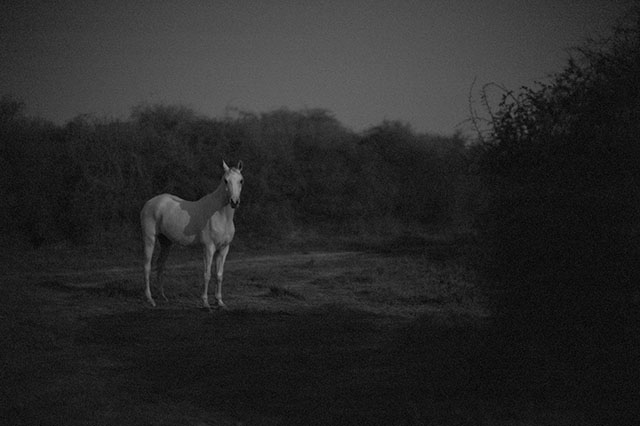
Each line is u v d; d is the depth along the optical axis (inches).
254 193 944.9
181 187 866.1
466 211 258.1
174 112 982.4
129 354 282.2
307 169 1061.8
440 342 284.4
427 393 215.2
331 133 1187.3
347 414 197.5
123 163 832.9
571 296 211.9
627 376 195.3
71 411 201.5
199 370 252.1
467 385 216.7
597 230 206.5
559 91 235.9
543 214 212.7
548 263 215.5
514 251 220.4
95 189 784.9
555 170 221.8
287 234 939.3
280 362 264.8
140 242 780.6
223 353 281.3
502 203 225.0
